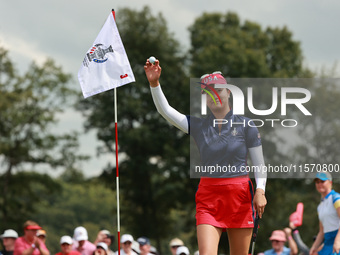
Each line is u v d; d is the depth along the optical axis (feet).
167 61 282.97
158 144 274.16
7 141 286.46
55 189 302.45
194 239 281.74
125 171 287.48
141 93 282.97
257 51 254.68
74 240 75.46
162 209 294.05
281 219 245.45
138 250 80.59
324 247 55.47
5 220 290.35
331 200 54.49
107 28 47.70
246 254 37.52
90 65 47.19
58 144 294.66
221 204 36.91
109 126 282.36
